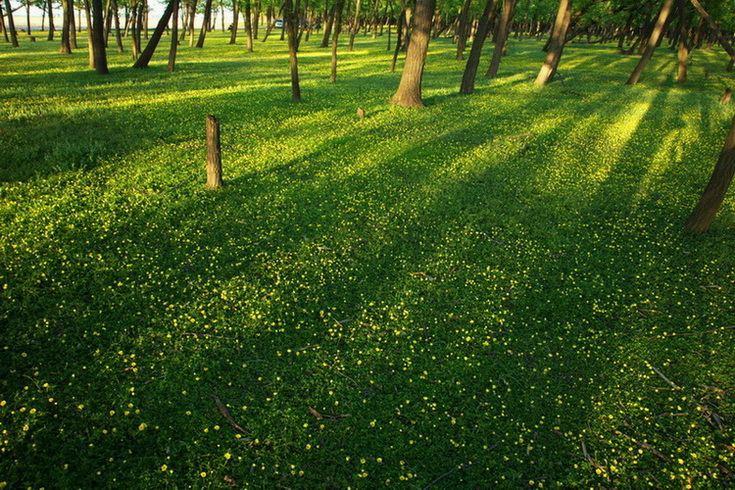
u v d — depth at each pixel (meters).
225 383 4.96
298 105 18.58
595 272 7.59
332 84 24.48
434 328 6.05
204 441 4.32
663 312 6.63
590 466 4.33
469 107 20.09
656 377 5.43
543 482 4.17
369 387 5.07
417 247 8.05
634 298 6.96
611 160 13.34
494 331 6.06
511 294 6.86
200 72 27.41
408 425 4.67
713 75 34.06
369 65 34.19
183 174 10.34
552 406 4.98
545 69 26.97
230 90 21.06
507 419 4.79
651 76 32.75
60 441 4.15
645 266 7.85
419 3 17.70
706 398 5.15
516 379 5.31
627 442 4.59
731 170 8.23
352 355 5.47
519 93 24.45
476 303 6.61
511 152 13.48
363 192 10.09
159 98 18.42
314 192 9.95
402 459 4.29
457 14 51.38
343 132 14.79
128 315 5.80
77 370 4.89
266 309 6.12
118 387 4.76
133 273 6.69
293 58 18.48
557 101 22.38
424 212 9.33
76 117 14.30
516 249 8.15
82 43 49.62
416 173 11.42
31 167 9.99
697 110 21.31
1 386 4.57
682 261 8.02
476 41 22.52
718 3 31.64
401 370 5.35
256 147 12.77
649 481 4.21
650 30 43.84
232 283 6.62
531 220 9.24
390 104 19.55
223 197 9.38
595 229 9.09
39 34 68.06
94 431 4.24
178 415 4.53
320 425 4.53
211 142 9.20
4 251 6.73
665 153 14.31
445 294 6.79
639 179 11.87
